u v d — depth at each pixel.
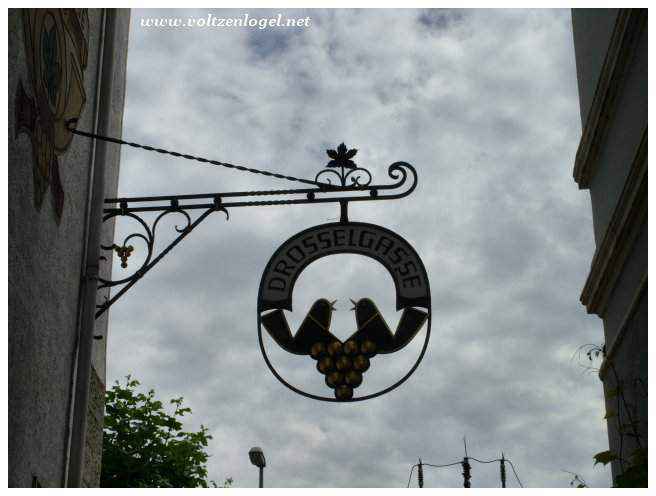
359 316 6.97
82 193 7.92
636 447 6.65
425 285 6.96
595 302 7.97
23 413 6.36
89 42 8.25
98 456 9.23
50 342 7.00
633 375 6.73
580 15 8.89
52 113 6.83
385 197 7.23
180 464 18.64
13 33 5.88
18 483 6.31
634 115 6.94
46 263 6.83
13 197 5.91
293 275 7.06
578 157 8.50
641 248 6.71
